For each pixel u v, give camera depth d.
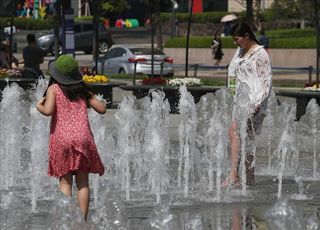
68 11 60.50
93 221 18.05
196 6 147.38
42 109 17.92
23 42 124.62
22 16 143.00
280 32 100.06
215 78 72.06
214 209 20.31
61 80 18.00
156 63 73.38
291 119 35.94
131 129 31.69
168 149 29.75
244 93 23.20
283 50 86.94
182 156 29.23
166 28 141.00
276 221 14.23
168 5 142.00
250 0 78.56
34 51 51.12
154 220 15.94
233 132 23.31
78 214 16.16
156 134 28.31
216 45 87.12
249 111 23.14
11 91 31.73
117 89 59.25
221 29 133.00
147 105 34.84
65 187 17.88
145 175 26.12
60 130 17.83
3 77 46.41
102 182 24.97
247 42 23.36
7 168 27.28
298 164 28.62
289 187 24.02
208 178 25.69
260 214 19.58
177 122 39.12
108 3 133.12
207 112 35.34
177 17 138.25
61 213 16.05
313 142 33.41
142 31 147.00
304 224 16.45
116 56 75.31
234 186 23.31
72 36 60.78
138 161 27.97
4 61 52.72
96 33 59.34
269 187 23.97
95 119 28.45
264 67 23.14
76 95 18.06
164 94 42.25
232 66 23.55
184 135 31.94
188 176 25.72
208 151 30.00
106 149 28.48
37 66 51.25
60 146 17.73
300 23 118.06
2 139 30.11
